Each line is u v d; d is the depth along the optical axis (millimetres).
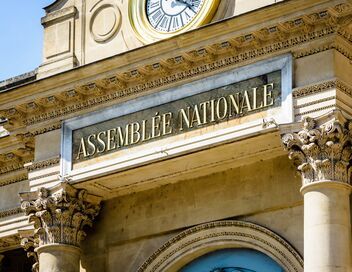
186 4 52312
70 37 55500
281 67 48844
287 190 50188
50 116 54906
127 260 53781
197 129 50406
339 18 47469
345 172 47375
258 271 51281
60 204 53438
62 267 53156
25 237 55969
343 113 47531
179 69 51219
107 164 52500
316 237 46594
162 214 53344
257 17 48531
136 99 52469
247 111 49281
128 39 53938
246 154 50688
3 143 58031
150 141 51625
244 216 51125
